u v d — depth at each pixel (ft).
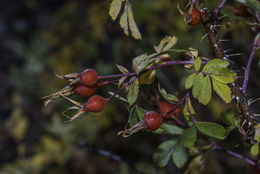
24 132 3.47
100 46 4.11
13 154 3.82
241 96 1.53
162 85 2.39
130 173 2.72
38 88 3.55
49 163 3.18
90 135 3.01
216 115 2.63
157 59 1.58
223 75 1.45
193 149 1.71
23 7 6.23
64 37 3.83
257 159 1.65
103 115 2.99
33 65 3.61
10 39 5.63
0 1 6.50
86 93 1.52
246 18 1.69
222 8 1.61
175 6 2.60
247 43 2.03
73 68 3.60
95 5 3.50
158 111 1.63
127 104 1.56
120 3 1.52
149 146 3.17
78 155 3.09
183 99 1.53
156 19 2.63
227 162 2.84
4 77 3.88
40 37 4.15
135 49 3.00
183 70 2.42
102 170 3.17
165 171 2.67
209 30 1.52
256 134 1.50
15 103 3.48
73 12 3.79
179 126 1.69
